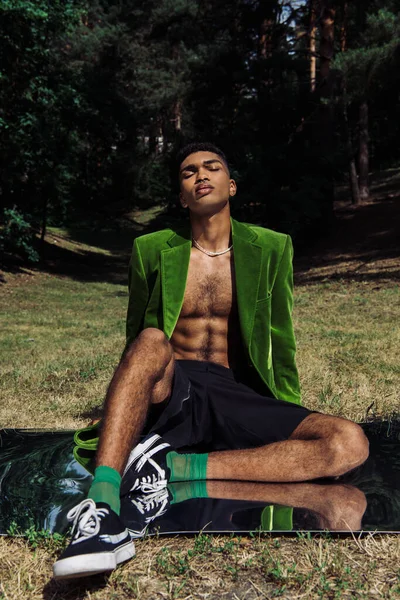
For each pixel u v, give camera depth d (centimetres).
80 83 2312
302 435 293
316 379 563
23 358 763
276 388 315
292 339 311
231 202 2266
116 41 3788
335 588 190
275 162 2306
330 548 219
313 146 2325
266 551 213
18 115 1980
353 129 3008
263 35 2611
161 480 281
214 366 304
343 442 283
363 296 1324
